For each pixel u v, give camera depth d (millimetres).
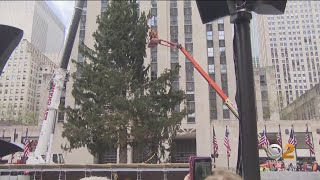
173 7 74062
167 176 24547
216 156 53344
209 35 74000
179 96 27453
